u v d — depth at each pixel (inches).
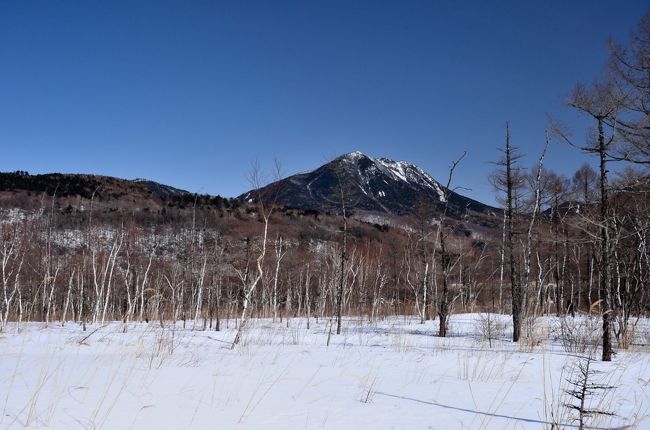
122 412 199.2
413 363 388.5
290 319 1296.8
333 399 240.8
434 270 1071.6
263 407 217.3
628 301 680.4
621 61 599.8
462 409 226.4
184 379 287.6
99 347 525.0
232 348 530.9
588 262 1123.9
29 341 594.6
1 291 1213.1
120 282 1475.1
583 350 467.2
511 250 738.8
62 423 178.5
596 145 465.1
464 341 655.1
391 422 197.0
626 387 299.7
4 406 204.8
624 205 564.7
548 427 196.4
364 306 1624.0
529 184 812.0
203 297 1317.7
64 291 1408.7
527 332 641.0
